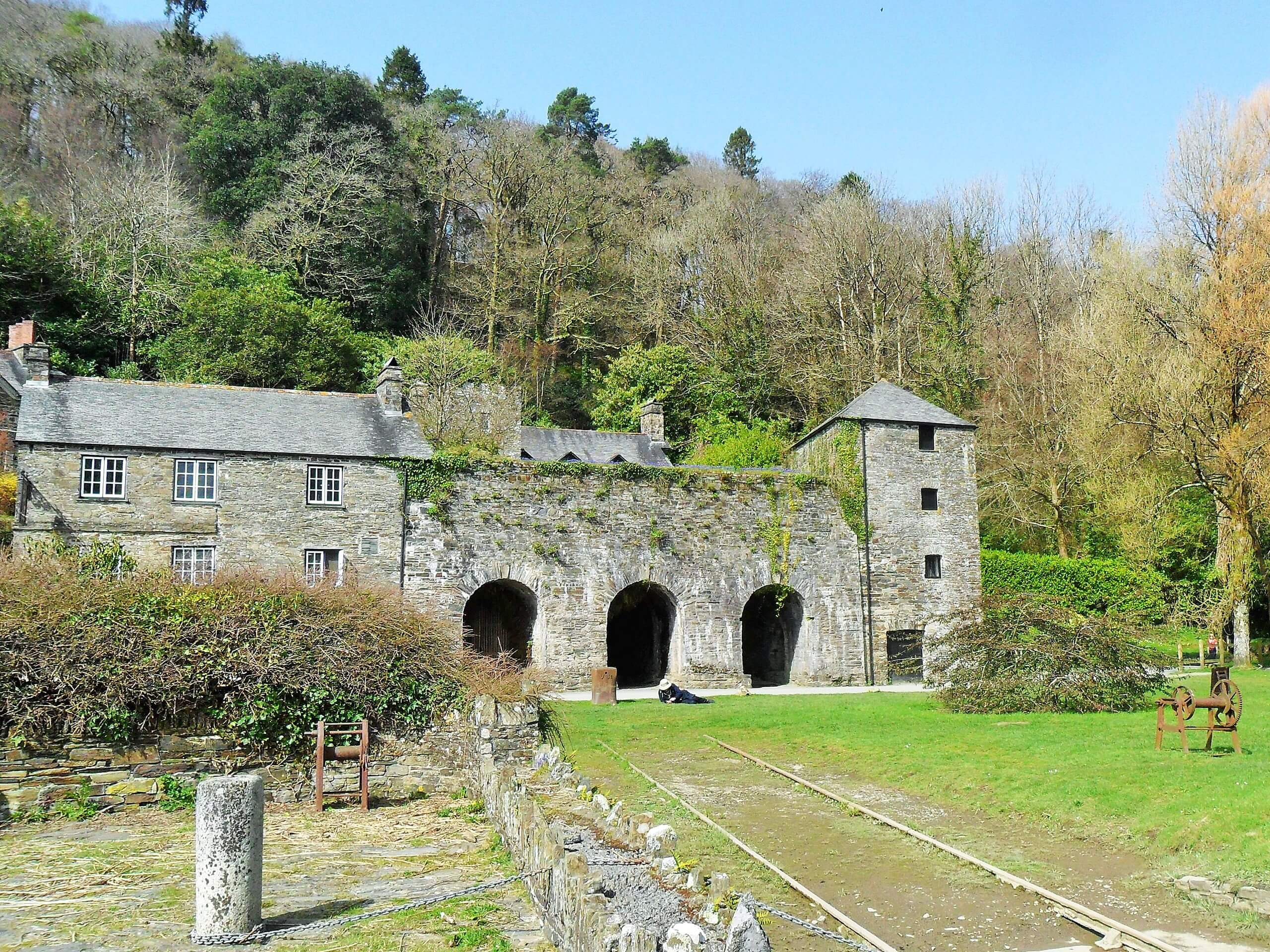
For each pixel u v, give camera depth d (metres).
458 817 12.04
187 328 44.75
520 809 9.70
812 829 14.62
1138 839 13.23
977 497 43.12
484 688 13.84
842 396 53.12
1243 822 12.87
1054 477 46.03
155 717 12.56
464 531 30.66
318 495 29.64
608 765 19.22
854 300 53.84
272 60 61.50
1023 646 23.50
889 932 10.75
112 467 27.86
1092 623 23.81
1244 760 16.14
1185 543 44.75
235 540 28.58
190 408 30.11
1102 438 39.66
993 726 21.42
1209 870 11.94
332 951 7.41
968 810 15.59
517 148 59.69
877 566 35.28
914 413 36.94
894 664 35.19
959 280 50.75
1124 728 20.09
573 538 31.70
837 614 34.50
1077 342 41.25
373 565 29.64
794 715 24.41
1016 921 11.02
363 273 54.81
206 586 13.74
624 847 8.88
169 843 10.53
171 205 49.75
